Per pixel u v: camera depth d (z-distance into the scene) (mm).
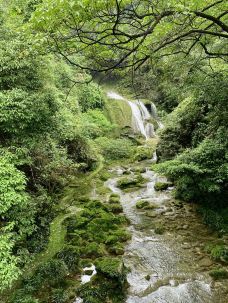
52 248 8516
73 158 15648
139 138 22781
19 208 7414
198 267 7766
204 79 8031
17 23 9375
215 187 9406
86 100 22578
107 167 17594
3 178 6672
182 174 10859
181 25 4531
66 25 3971
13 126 8234
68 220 10125
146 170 16453
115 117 23453
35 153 10547
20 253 7621
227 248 8234
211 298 6609
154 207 11656
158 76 8031
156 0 4148
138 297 6762
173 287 7023
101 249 8664
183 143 14047
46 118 9195
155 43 4895
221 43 7637
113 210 11461
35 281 7039
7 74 9469
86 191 13641
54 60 17766
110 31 4594
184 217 10656
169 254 8461
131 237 9531
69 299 6688
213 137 10453
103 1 3527
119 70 5863
